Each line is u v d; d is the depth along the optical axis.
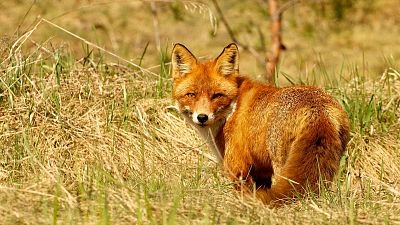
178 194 10.40
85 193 10.52
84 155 13.36
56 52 15.40
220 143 12.27
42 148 13.38
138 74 15.97
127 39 25.91
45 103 14.34
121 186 10.71
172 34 26.47
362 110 14.60
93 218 9.69
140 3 28.08
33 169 12.18
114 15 27.06
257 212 9.93
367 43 26.39
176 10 24.12
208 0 27.25
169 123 14.54
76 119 14.27
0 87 14.64
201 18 26.92
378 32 27.38
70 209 9.84
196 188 11.34
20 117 13.97
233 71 12.18
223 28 26.64
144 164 12.69
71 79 15.16
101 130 14.09
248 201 10.47
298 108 10.99
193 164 13.30
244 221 9.62
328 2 27.48
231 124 11.99
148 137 14.06
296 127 10.90
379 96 15.27
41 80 14.77
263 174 11.83
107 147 13.60
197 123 11.98
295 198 10.66
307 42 26.56
